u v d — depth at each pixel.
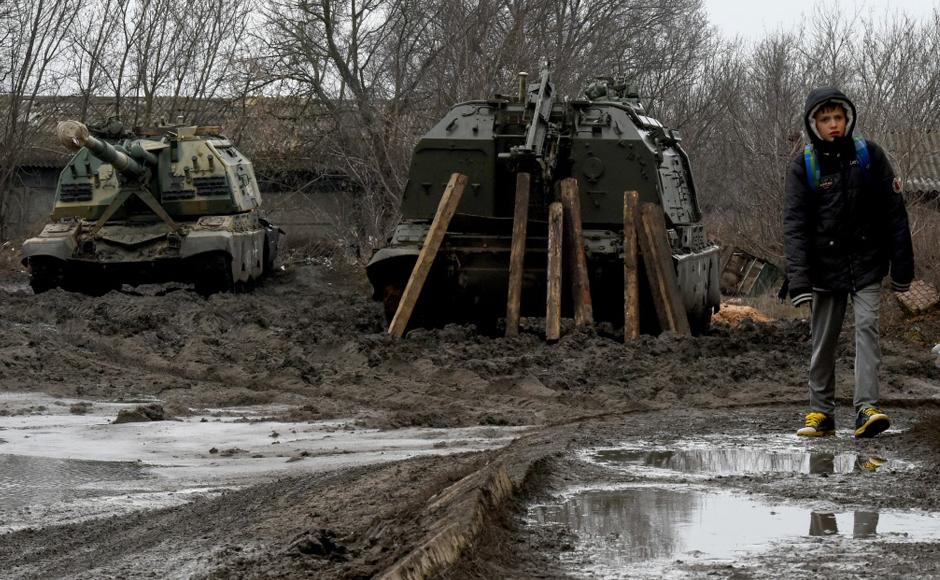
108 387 15.12
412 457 9.27
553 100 19.80
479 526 5.68
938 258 26.31
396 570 4.81
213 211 28.06
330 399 13.99
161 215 27.09
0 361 16.36
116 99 44.94
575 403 12.83
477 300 19.20
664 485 7.37
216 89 46.31
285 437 11.18
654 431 10.01
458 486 6.52
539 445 9.08
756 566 5.32
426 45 38.72
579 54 40.91
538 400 12.96
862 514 6.49
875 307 9.54
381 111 36.62
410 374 15.32
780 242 33.94
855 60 37.03
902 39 36.78
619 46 43.03
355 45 40.31
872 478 7.64
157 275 26.95
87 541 6.79
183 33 45.91
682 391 13.33
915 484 7.40
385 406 13.32
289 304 27.08
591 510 6.57
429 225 19.59
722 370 14.59
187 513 7.47
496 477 6.67
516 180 19.20
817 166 9.56
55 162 47.28
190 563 5.78
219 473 9.20
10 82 42.53
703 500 6.87
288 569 5.47
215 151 28.19
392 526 6.00
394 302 19.38
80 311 22.52
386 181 36.62
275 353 17.70
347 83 40.25
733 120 39.75
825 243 9.58
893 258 9.49
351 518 6.61
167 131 28.72
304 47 40.41
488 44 35.53
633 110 20.16
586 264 18.69
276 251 32.53
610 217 19.45
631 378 14.36
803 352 16.62
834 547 5.69
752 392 13.17
